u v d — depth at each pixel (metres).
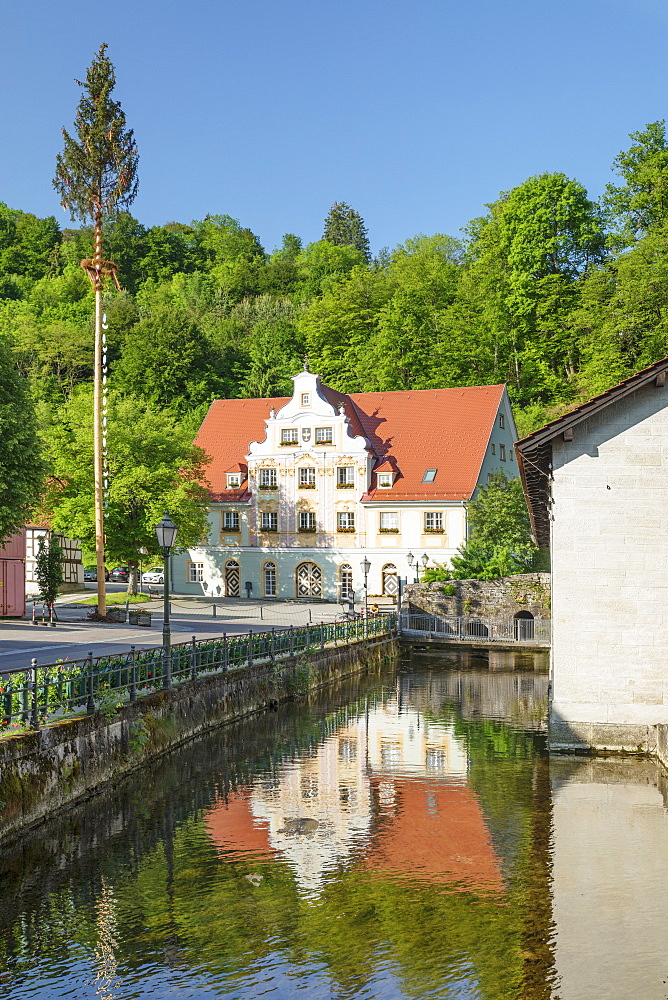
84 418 60.12
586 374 75.12
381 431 71.44
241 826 18.55
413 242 133.88
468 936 13.35
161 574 74.12
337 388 99.88
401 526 65.94
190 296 137.62
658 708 23.55
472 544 59.47
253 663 32.19
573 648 23.81
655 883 15.36
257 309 132.50
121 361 105.62
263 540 69.94
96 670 21.86
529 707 33.94
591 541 23.75
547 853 16.92
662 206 76.75
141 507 59.09
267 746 26.34
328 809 19.86
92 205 45.41
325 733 28.48
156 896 14.88
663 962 12.48
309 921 13.91
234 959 12.67
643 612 23.58
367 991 11.71
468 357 90.44
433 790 21.39
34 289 140.88
